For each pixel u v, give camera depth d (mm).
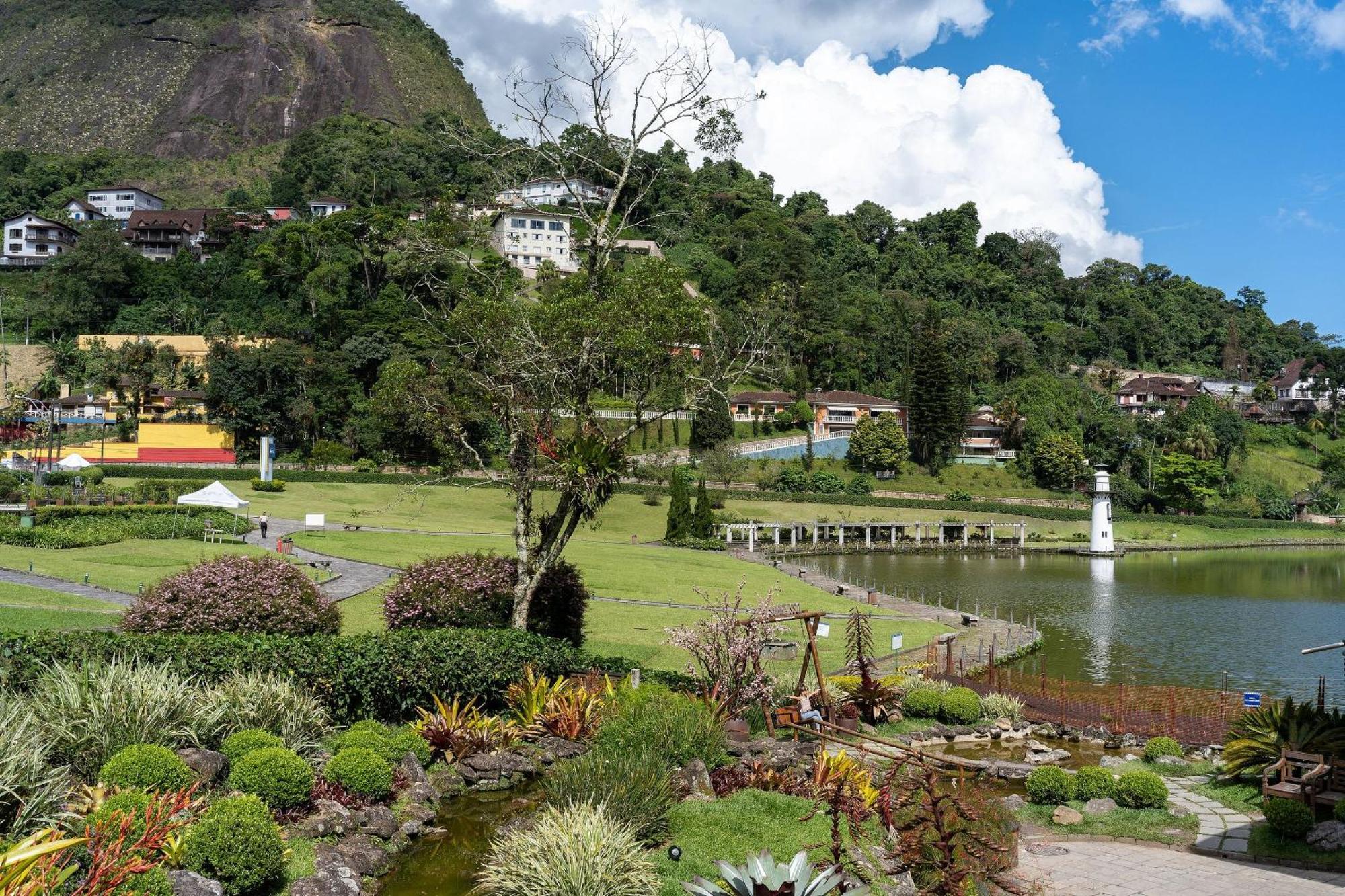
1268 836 20469
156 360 132250
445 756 21484
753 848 15352
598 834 13977
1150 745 28938
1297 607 73938
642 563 69250
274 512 81812
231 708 18547
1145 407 191375
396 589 32688
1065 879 18000
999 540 128250
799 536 116438
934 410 153125
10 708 15180
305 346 125938
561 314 31797
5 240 180875
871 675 34938
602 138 35875
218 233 183750
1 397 129375
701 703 22000
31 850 7996
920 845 13430
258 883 13422
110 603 34969
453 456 35406
